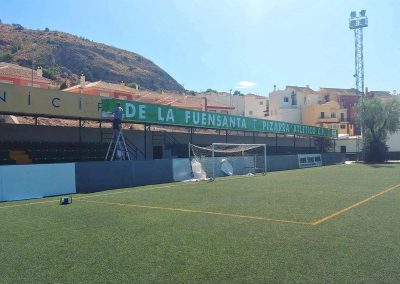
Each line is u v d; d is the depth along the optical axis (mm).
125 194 15609
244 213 10305
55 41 97875
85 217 9984
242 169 30172
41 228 8586
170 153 30328
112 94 44250
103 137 26266
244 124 35094
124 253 6324
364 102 52594
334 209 10883
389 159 58375
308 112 77875
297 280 4887
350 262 5629
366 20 51750
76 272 5363
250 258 5922
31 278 5148
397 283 4746
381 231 7789
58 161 22062
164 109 25578
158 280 4984
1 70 36156
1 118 23000
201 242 7023
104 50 110750
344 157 52812
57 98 19750
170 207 11633
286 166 37062
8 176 14516
